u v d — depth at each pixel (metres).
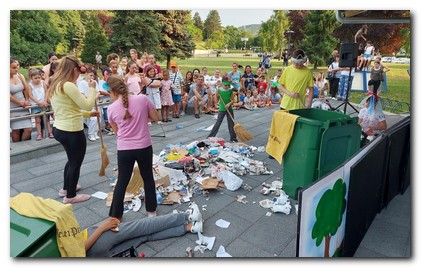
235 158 5.05
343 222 2.62
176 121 8.27
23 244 2.05
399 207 3.71
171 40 24.41
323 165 3.44
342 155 3.60
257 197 3.93
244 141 5.89
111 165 5.10
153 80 7.34
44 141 5.88
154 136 6.74
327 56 27.97
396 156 3.69
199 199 3.87
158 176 4.12
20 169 4.97
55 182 4.46
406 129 3.86
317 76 11.35
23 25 24.03
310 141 3.44
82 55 25.16
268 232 3.17
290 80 4.77
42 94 5.93
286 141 3.67
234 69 10.02
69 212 2.35
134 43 21.59
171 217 3.09
